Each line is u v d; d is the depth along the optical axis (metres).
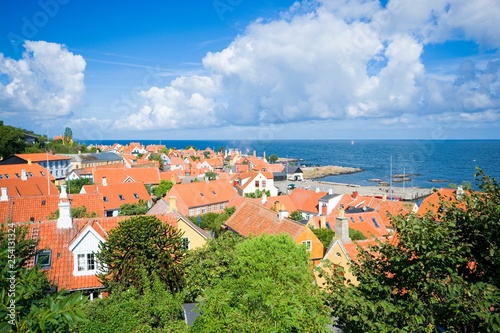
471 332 12.88
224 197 87.75
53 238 30.94
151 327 23.88
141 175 101.31
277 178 180.38
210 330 20.05
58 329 8.34
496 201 14.24
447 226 14.36
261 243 26.30
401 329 12.72
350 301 13.80
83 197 59.84
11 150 136.00
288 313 17.81
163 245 29.75
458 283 12.91
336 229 37.34
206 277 30.41
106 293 30.03
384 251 15.73
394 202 70.25
